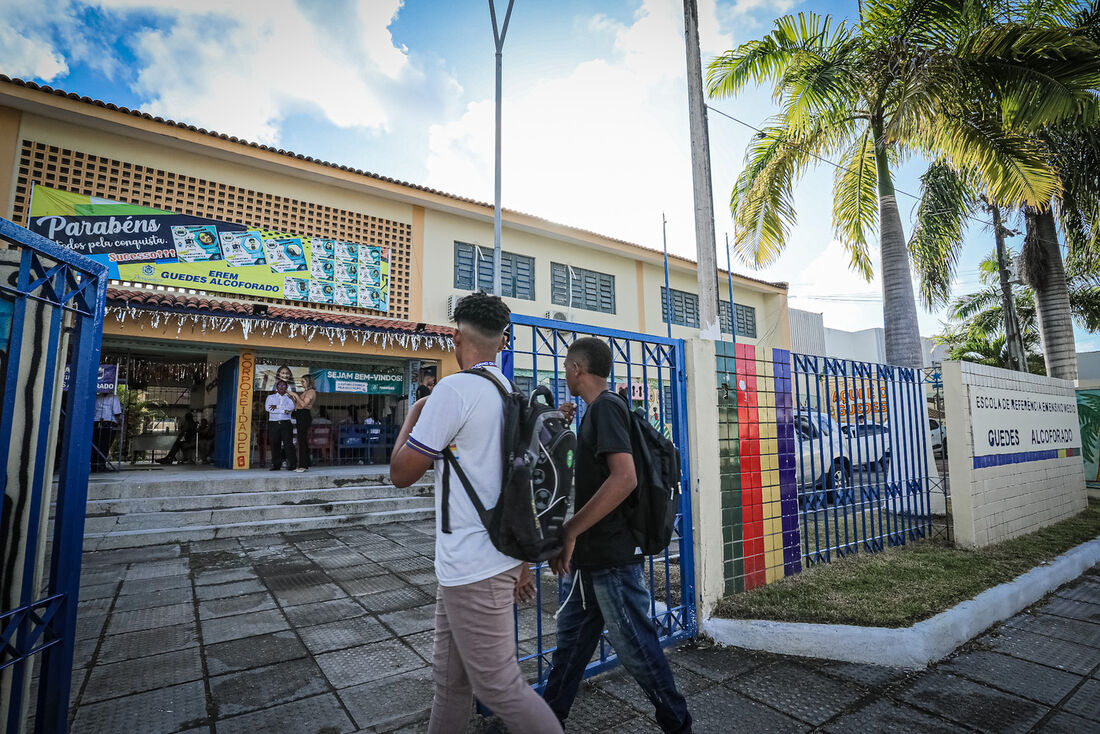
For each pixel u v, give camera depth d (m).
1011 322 13.43
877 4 8.34
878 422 5.75
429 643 3.67
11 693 1.79
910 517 5.90
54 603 1.92
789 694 2.92
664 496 2.38
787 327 19.84
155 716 2.72
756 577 4.19
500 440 1.90
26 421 1.87
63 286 1.99
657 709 2.35
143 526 6.83
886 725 2.63
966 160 8.65
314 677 3.16
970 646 3.53
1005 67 7.87
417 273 12.05
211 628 3.93
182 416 12.47
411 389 11.77
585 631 2.52
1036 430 6.99
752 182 10.20
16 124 8.45
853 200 10.16
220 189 10.08
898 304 8.60
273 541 6.80
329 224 11.15
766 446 4.43
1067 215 10.59
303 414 9.78
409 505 8.52
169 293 9.34
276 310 9.86
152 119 9.10
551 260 14.30
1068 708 2.78
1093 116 7.38
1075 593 4.60
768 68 9.03
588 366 2.57
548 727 1.78
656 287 16.47
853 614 3.61
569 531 2.14
